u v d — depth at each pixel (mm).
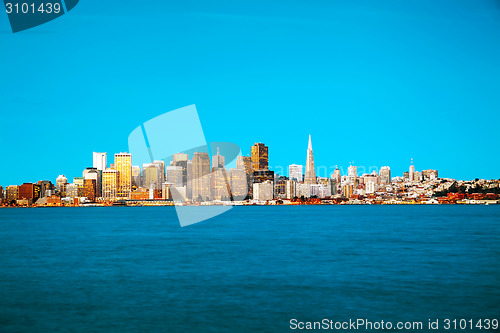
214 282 48656
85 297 41812
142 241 100250
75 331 32469
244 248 82938
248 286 46469
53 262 65125
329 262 63438
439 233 118625
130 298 41438
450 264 61312
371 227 147375
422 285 46844
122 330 32625
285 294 42812
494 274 53250
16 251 80312
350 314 36344
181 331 32438
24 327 33375
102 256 72062
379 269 57156
